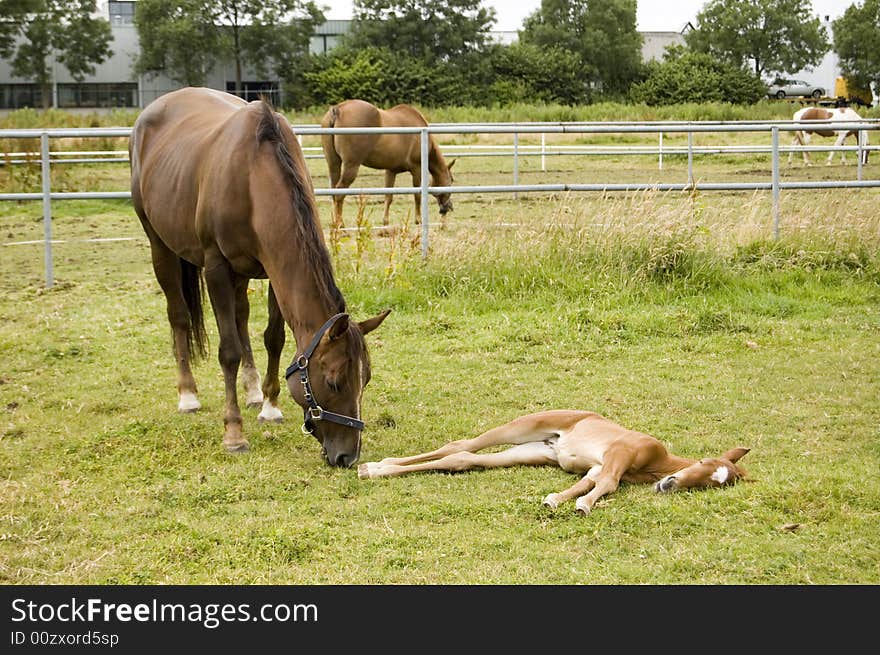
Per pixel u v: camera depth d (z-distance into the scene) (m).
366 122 11.86
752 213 9.10
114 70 59.44
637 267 8.33
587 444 4.47
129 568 3.59
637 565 3.56
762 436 5.09
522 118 34.00
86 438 5.10
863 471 4.45
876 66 67.12
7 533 3.88
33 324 7.52
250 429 5.32
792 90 66.75
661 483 4.27
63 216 13.91
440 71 56.75
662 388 5.97
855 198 9.67
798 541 3.71
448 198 12.31
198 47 55.38
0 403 5.76
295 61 56.59
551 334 7.13
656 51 83.88
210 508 4.15
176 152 5.43
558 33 66.62
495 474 4.56
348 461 4.40
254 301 8.16
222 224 4.83
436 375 6.29
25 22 56.25
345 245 9.20
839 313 7.77
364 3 60.09
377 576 3.50
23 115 32.97
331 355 4.29
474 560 3.62
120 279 9.32
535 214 9.10
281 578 3.51
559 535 3.83
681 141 24.56
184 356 5.79
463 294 8.05
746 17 70.00
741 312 7.75
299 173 4.76
